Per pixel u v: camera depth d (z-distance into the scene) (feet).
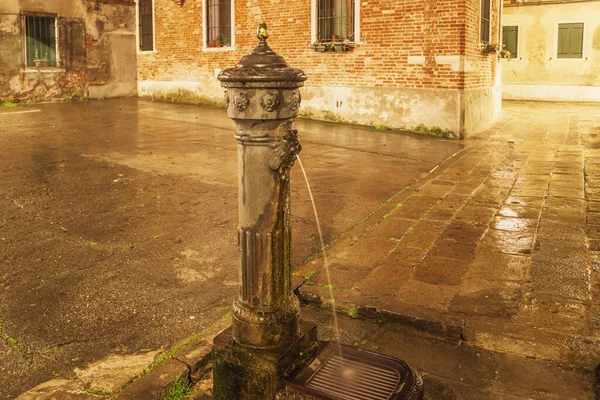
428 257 14.82
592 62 70.90
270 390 8.07
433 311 11.50
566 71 72.54
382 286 12.91
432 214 18.89
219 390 8.63
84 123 40.24
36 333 11.03
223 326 11.23
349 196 21.63
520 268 13.98
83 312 11.98
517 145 34.40
